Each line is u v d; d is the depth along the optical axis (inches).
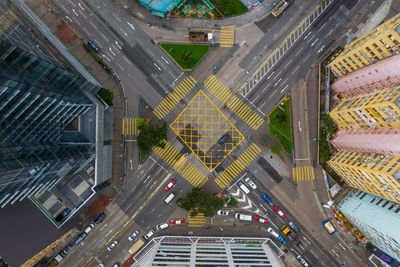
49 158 2052.2
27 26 2164.1
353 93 2709.2
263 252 2610.7
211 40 2933.1
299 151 2955.2
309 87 2938.0
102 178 2662.4
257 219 2942.9
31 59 1787.6
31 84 1753.2
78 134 2536.9
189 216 2962.6
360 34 2898.6
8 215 2571.4
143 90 2955.2
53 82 2034.9
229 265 2305.6
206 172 2957.7
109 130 2856.8
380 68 2140.7
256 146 2950.3
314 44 2928.2
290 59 2940.5
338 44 2913.4
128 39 2933.1
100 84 2918.3
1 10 1827.0
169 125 2955.2
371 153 2331.4
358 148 2469.2
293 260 2935.5
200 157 2967.5
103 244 2947.8
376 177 2190.0
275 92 2950.3
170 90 2957.7
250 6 2906.0
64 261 2928.2
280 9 2903.5
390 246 2426.2
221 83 2950.3
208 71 2952.8
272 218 2950.3
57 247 2928.2
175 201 2960.1
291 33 2930.6
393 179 1952.5
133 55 2940.5
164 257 2431.1
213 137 2965.1
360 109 2306.8
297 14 2925.7
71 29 2913.4
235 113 2957.7
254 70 2952.8
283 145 2947.8
